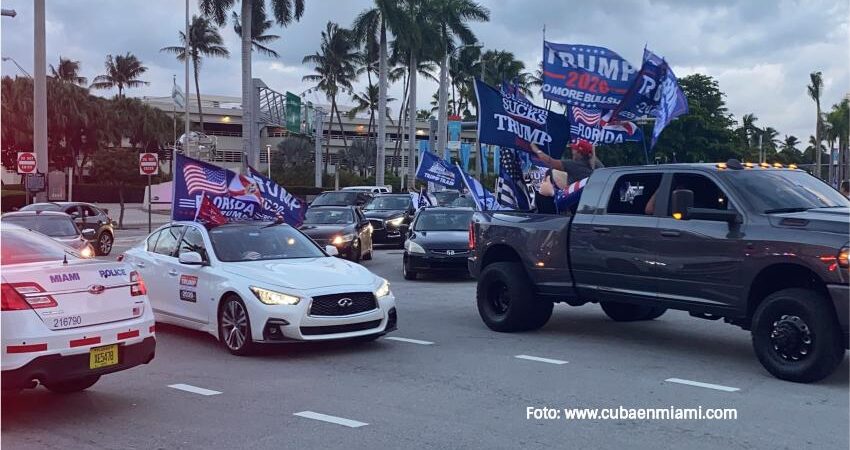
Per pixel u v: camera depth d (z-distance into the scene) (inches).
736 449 217.5
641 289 336.2
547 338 381.1
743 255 296.0
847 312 267.0
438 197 1061.8
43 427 241.4
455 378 300.2
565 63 422.3
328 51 2849.4
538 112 416.2
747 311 300.8
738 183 312.7
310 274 350.3
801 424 239.0
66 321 238.1
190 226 404.2
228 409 260.5
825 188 333.4
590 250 354.3
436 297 535.2
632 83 428.1
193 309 374.0
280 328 331.6
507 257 411.5
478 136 404.5
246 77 1539.1
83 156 2479.1
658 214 331.6
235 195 458.6
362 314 344.5
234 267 361.4
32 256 268.2
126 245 1029.8
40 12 1019.9
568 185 405.4
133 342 254.8
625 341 372.5
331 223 778.8
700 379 295.0
